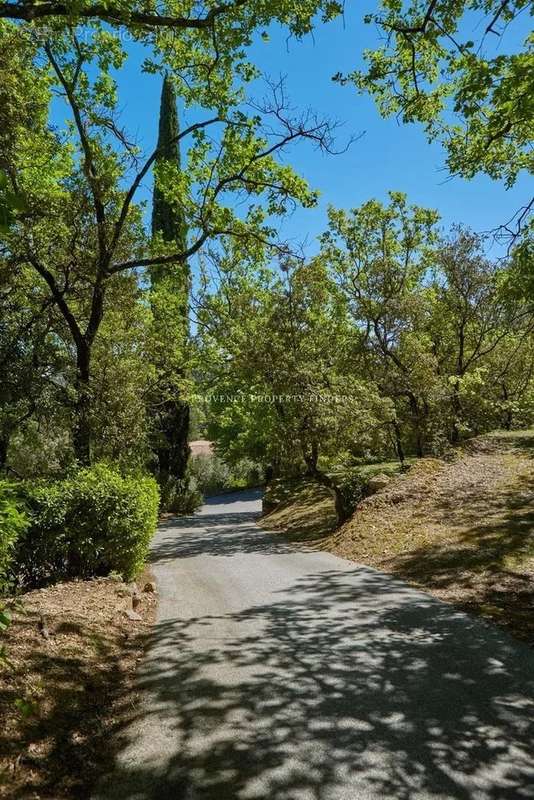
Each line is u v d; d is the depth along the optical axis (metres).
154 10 9.41
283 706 4.37
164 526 23.19
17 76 10.48
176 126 26.62
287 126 12.12
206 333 21.39
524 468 14.29
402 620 6.67
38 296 13.37
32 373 12.79
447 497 13.00
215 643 6.01
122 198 13.27
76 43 12.02
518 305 9.93
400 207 20.33
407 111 9.88
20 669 4.50
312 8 8.51
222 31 9.02
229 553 13.56
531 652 5.41
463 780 3.30
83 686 4.61
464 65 8.74
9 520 4.99
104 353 14.95
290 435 15.58
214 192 13.36
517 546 9.18
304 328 16.27
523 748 3.65
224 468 54.59
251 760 3.57
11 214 2.39
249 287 19.08
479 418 22.33
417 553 10.05
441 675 4.92
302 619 6.92
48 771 3.35
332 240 20.61
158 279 19.11
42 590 7.30
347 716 4.17
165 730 4.00
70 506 8.21
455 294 20.55
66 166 13.91
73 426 13.13
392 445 22.44
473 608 6.98
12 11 6.76
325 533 14.98
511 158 10.88
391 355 19.33
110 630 6.14
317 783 3.29
